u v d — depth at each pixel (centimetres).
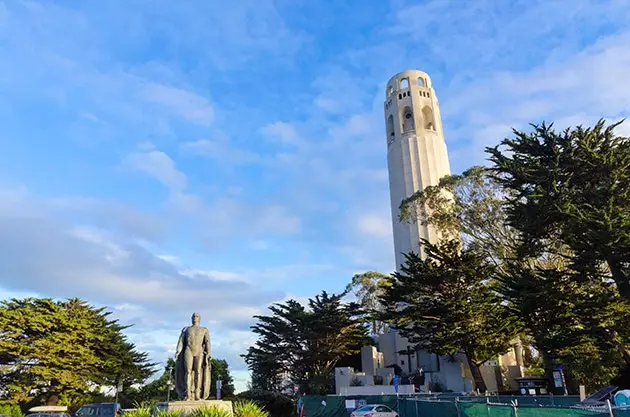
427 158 7131
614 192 2623
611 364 2945
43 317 4603
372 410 2669
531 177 2823
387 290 4438
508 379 4794
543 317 2998
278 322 5403
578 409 1234
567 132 2855
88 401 4653
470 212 4094
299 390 5159
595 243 2527
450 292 4022
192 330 1578
